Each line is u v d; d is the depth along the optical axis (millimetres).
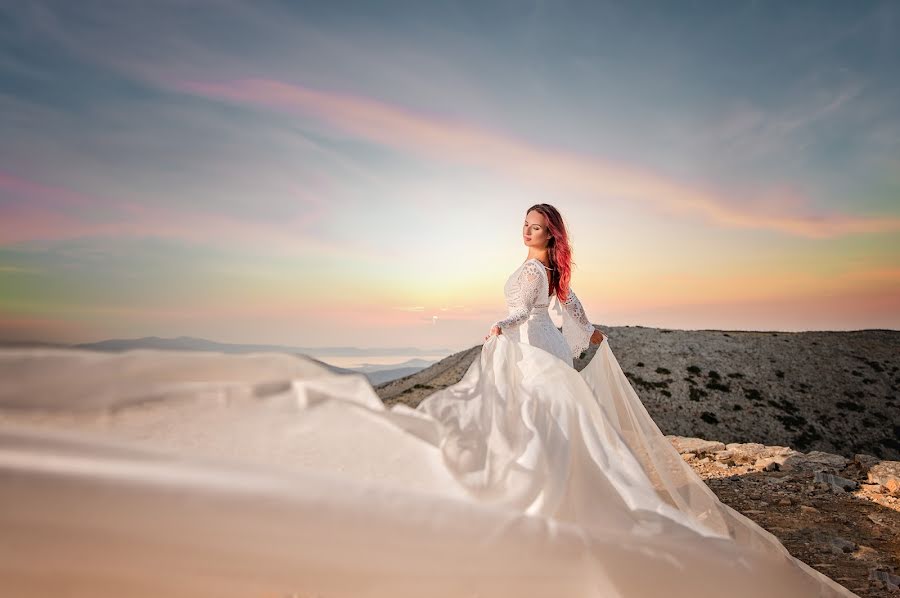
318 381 3145
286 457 2701
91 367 2652
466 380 3953
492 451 3189
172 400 2740
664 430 50906
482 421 3479
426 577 2354
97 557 2012
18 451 2043
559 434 3463
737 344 65438
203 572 2102
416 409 3408
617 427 4336
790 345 65688
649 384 57000
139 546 2053
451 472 2914
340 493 2363
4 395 2457
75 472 2053
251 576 2145
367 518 2348
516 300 4340
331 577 2232
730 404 54969
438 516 2479
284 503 2248
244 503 2193
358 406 3074
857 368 61594
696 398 55375
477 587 2398
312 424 2918
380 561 2305
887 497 5691
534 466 3121
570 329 4707
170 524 2094
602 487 3430
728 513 3797
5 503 1960
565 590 2506
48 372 2551
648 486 3482
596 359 4625
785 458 7141
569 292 4684
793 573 3254
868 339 67750
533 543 2572
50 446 2096
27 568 1953
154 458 2193
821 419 54156
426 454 2988
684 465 4133
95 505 2035
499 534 2539
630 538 2891
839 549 4414
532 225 4633
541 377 3807
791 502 5609
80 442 2156
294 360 3119
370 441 2924
